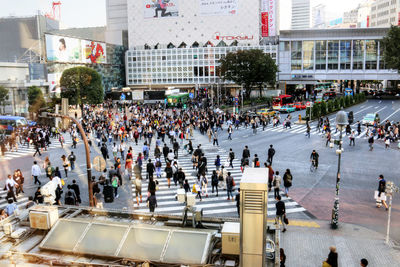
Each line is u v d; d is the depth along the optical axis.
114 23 116.25
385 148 32.50
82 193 21.05
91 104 70.19
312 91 93.06
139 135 40.19
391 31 62.09
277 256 6.80
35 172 23.11
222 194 20.97
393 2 144.38
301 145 34.44
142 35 104.50
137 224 8.14
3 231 8.56
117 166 21.53
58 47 73.56
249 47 93.44
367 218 17.02
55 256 7.45
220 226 8.26
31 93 54.44
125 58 103.19
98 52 88.88
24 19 95.88
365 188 21.30
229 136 38.66
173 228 7.92
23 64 67.31
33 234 8.32
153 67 102.06
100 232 7.95
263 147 33.81
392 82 113.00
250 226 6.16
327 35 86.44
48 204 9.46
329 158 28.91
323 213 17.70
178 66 100.31
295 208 18.39
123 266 6.93
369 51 84.75
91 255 7.38
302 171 25.19
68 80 63.69
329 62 87.75
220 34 99.75
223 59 77.88
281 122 51.09
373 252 13.75
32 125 44.25
